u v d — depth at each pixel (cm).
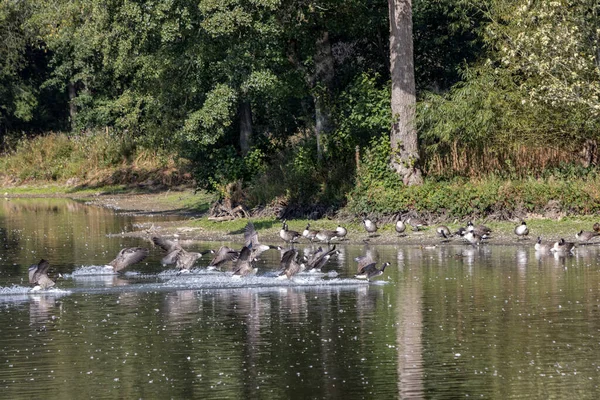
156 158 11138
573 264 4481
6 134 13650
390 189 6181
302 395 2436
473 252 5012
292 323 3259
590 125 5891
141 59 6788
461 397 2394
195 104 6650
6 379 2633
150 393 2478
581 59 5578
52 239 6106
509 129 6203
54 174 11881
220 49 5947
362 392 2452
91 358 2839
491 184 5934
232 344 2977
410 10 6397
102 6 6631
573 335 2998
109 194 10706
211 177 7050
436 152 6475
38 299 3831
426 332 3084
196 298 3794
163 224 6900
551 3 5578
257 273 4388
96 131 12256
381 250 5200
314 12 6481
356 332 3105
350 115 6525
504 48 5906
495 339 2970
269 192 6719
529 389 2445
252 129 7375
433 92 7238
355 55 7744
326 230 5503
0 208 9200
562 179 5988
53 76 13675
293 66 6725
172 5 5759
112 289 4041
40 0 10031
